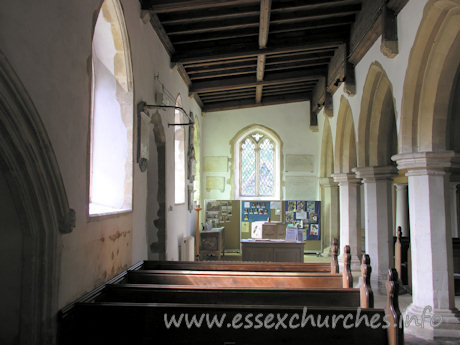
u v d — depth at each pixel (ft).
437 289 16.10
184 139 29.37
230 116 42.68
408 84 16.60
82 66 11.16
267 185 42.57
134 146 16.43
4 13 7.60
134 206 16.51
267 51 25.66
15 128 8.18
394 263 25.55
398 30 17.69
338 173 30.50
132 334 9.77
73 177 10.59
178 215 26.99
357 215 30.14
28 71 8.41
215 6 19.03
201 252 35.45
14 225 9.48
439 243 16.22
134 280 14.82
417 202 16.60
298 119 42.39
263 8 19.70
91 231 11.86
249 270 17.29
